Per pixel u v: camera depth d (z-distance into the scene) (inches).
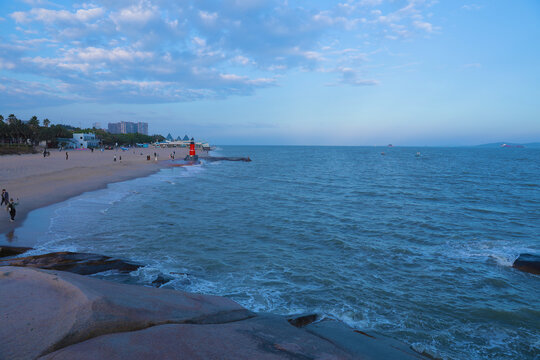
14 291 193.9
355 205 936.3
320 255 488.1
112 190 1057.5
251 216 754.2
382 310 317.1
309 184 1482.5
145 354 146.6
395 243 556.1
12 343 142.6
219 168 2454.5
